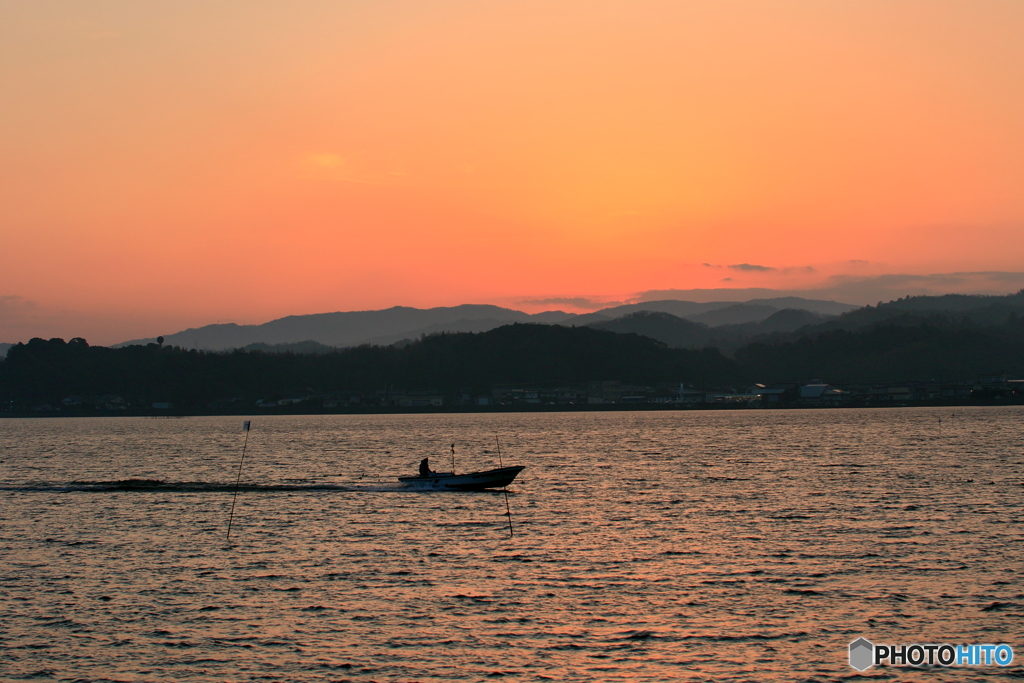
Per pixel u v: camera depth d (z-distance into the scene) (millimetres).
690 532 48750
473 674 27797
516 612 33625
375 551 44438
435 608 34188
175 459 111438
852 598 34969
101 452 127750
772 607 33938
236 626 32281
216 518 55062
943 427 163875
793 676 27641
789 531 48594
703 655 29219
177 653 29688
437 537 48094
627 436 152250
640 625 32031
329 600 35406
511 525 51625
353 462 102188
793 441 127312
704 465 89438
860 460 91938
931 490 65000
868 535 47031
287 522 53281
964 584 36719
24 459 113750
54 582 38500
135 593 36656
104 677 27797
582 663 28641
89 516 56312
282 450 126812
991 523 50188
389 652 29641
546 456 105875
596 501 61688
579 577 38625
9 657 29406
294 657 29266
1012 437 129500
